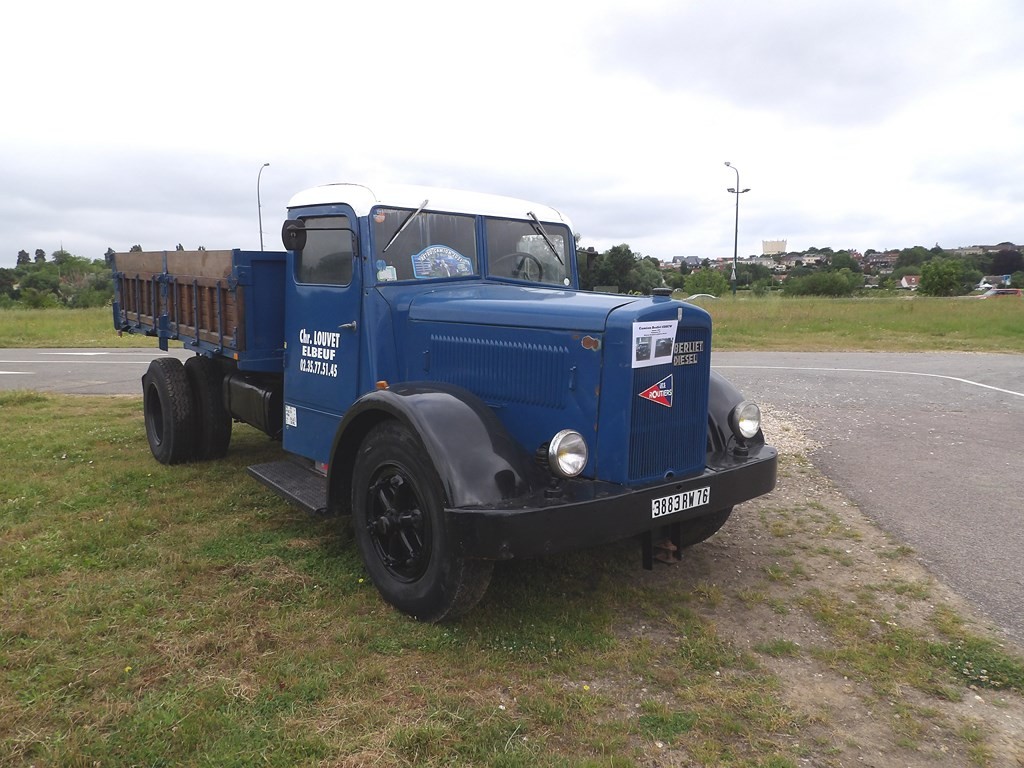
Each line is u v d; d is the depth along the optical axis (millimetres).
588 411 3539
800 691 3102
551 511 3184
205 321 5852
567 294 4203
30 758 2588
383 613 3689
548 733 2785
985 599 3926
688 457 3740
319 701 2939
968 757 2691
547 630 3545
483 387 3967
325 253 4727
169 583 3977
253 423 5918
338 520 5012
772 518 5191
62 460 6586
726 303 25047
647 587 4070
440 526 3336
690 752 2695
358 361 4480
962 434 7461
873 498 5578
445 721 2809
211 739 2691
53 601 3760
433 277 4594
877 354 14234
